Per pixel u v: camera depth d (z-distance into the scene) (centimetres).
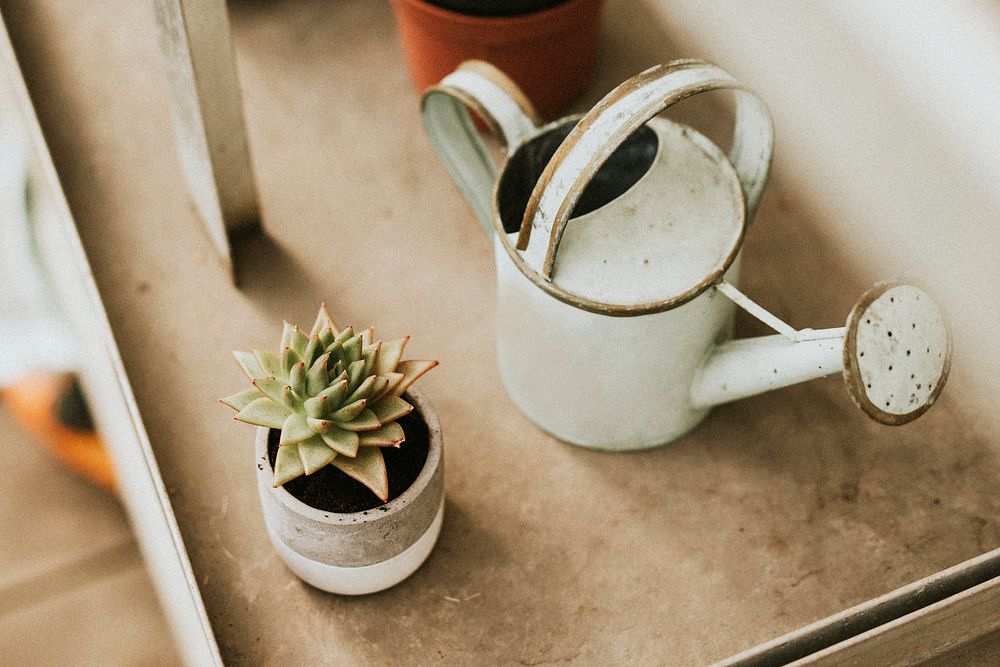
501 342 81
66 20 100
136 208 91
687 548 78
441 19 85
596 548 78
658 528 79
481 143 82
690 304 73
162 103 96
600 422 79
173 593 91
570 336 75
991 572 73
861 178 90
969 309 84
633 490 80
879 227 88
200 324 86
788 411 82
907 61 94
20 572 117
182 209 91
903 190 89
